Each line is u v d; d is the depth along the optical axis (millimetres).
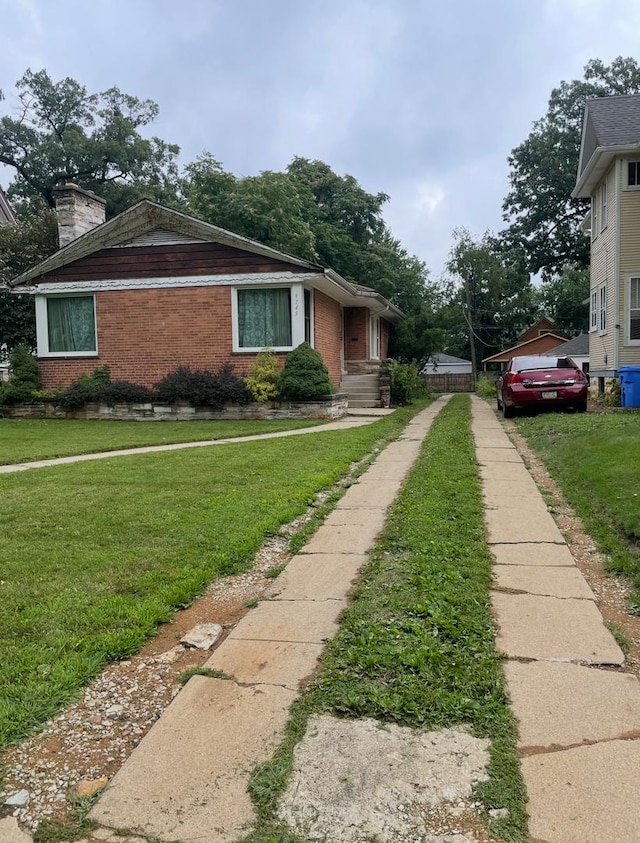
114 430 13148
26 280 16578
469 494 6488
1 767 2432
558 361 14523
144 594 3947
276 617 3682
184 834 2070
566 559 4656
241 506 5977
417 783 2264
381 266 28078
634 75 35281
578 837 2008
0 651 3207
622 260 16656
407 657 3086
